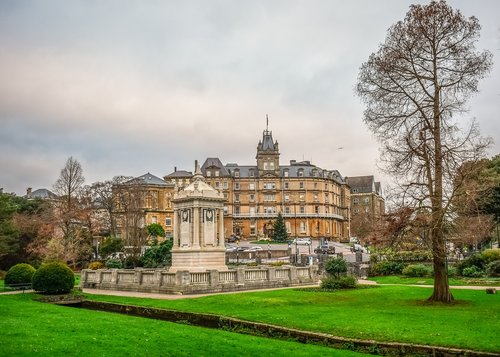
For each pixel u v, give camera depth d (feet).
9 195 316.60
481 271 178.29
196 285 123.75
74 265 257.34
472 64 103.50
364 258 293.84
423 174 100.99
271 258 304.71
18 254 271.90
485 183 117.29
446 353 58.90
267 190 561.43
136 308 100.53
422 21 103.30
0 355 49.60
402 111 107.76
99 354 52.75
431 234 98.53
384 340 64.18
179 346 59.06
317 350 61.05
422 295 115.65
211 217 149.69
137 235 282.77
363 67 109.91
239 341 64.34
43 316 81.00
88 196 315.37
